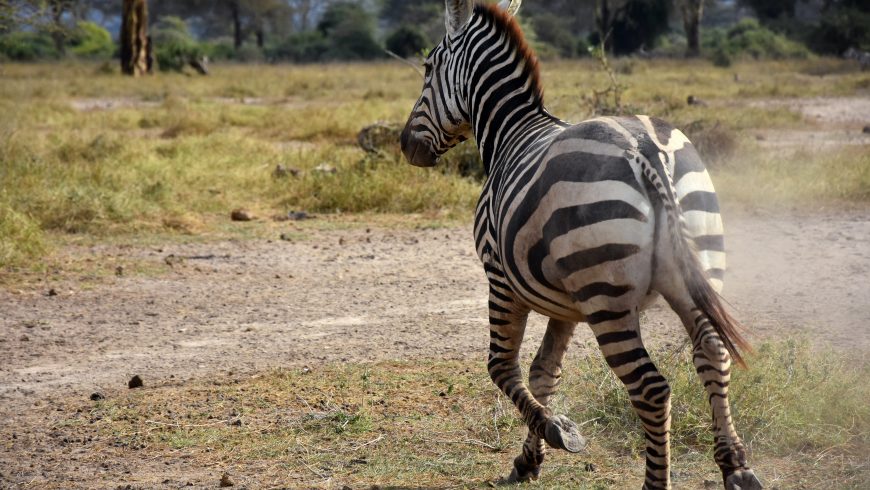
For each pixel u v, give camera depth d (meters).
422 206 31.89
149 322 20.22
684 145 9.91
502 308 11.43
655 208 9.20
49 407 15.50
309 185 33.62
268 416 14.84
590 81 79.62
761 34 145.00
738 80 95.50
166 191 31.80
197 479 12.66
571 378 15.30
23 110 60.50
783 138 48.00
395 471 12.73
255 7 196.00
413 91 82.31
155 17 199.00
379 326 19.72
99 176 32.88
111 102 77.94
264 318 20.45
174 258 25.31
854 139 47.44
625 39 165.75
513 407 14.75
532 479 12.23
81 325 20.00
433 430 14.09
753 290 21.19
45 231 27.94
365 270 24.45
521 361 16.95
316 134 52.06
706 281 9.02
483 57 12.41
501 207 10.52
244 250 26.62
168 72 115.75
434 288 22.66
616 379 14.41
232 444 13.84
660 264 9.20
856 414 13.31
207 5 197.38
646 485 9.75
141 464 13.24
